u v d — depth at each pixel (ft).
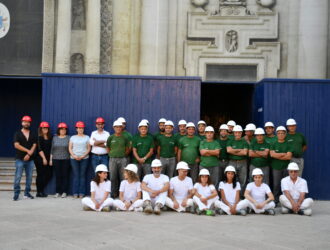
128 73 50.70
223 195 26.50
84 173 31.86
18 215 23.98
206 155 28.91
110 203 26.13
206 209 25.62
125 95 33.71
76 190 31.71
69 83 33.65
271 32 50.06
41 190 31.78
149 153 30.40
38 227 20.89
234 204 26.02
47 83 33.58
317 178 32.58
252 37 50.19
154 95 33.68
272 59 50.08
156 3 48.93
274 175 29.45
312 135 32.76
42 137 32.30
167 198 26.53
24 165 30.40
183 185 26.91
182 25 50.67
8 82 51.42
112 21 50.55
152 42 48.85
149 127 33.55
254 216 25.40
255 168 29.43
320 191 32.55
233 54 50.34
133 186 26.89
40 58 49.83
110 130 33.63
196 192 26.25
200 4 50.19
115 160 30.40
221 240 18.95
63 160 31.91
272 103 32.99
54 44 49.70
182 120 31.65
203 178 26.35
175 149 30.78
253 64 50.29
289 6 49.62
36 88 51.47
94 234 19.67
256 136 29.25
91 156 32.68
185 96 33.63
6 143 51.13
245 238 19.38
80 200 30.35
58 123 33.55
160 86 33.71
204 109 53.57
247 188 26.61
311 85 32.86
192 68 50.44
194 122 33.50
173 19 50.39
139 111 33.68
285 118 32.86
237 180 29.89
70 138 32.01
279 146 28.84
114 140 30.45
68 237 19.01
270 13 49.90
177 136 31.24
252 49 50.19
